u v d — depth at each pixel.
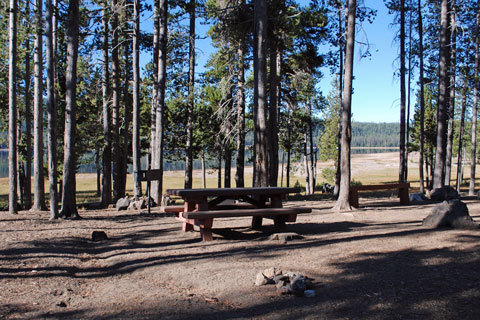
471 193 17.62
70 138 10.05
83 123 22.50
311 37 18.20
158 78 14.05
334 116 39.06
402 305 3.32
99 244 6.77
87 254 6.00
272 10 14.10
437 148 15.15
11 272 4.70
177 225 8.57
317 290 3.85
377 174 65.62
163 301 3.72
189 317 3.27
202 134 26.09
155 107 15.39
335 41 19.09
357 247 5.50
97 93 17.97
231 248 5.89
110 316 3.31
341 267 4.58
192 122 20.33
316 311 3.29
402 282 3.92
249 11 14.13
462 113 22.80
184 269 4.84
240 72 17.91
